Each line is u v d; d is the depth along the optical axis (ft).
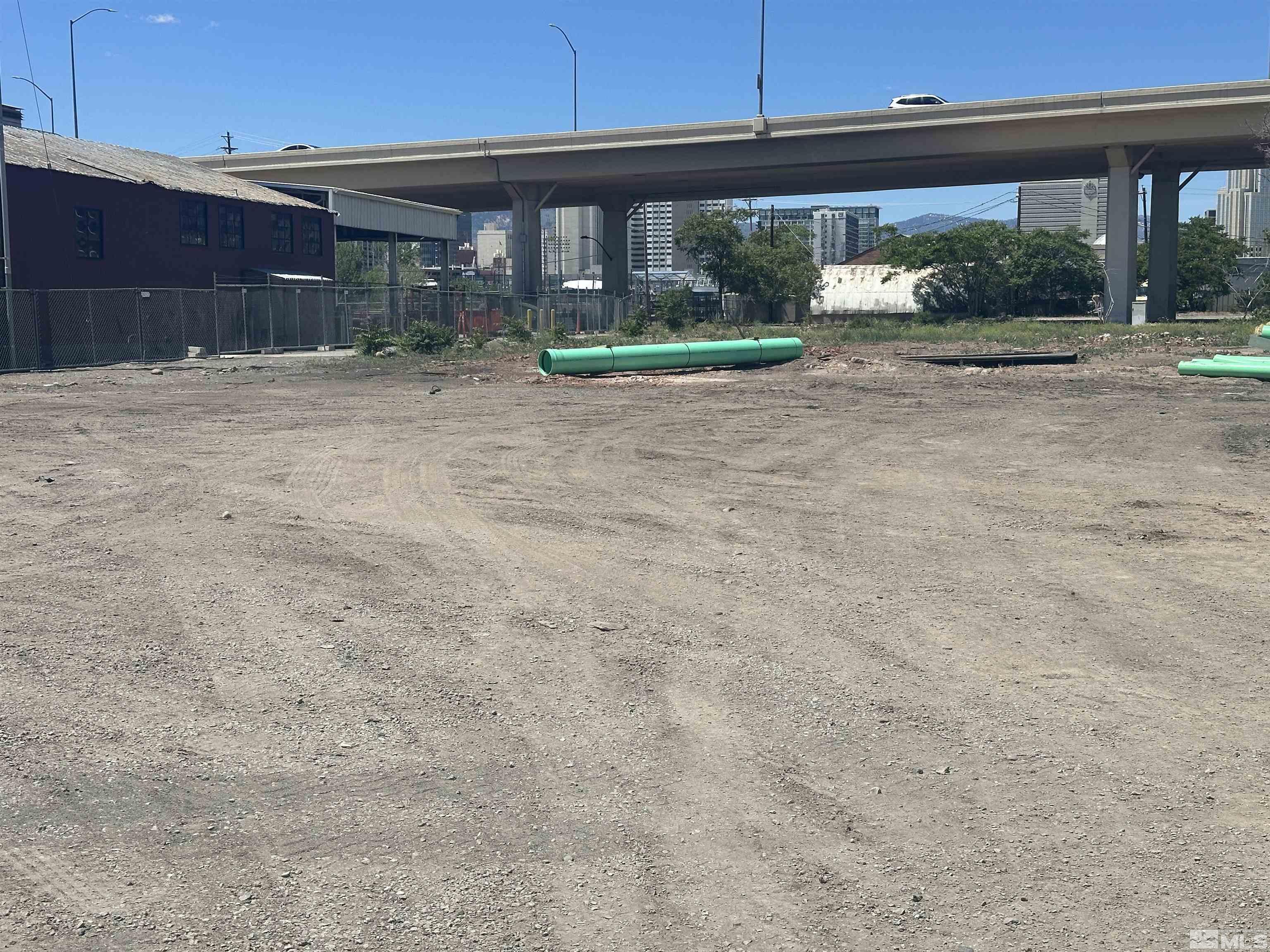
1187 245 305.12
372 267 447.01
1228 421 65.92
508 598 28.55
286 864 15.38
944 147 209.26
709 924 13.94
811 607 27.78
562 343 152.87
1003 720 20.53
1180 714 20.83
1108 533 36.24
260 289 158.81
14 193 127.03
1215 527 36.96
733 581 30.27
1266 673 22.94
